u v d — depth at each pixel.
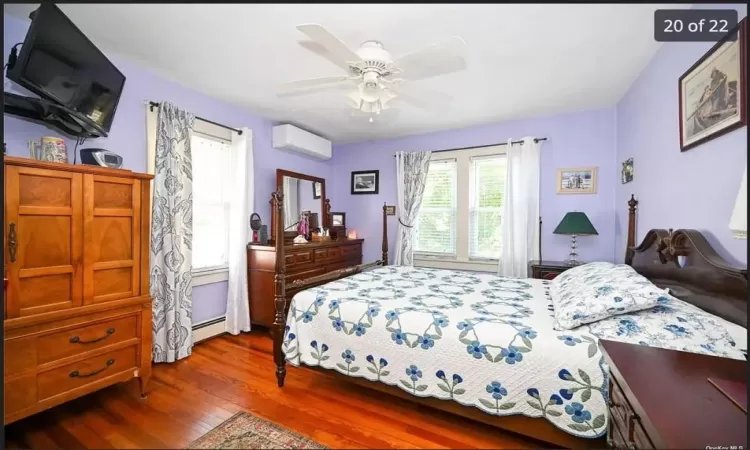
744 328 1.27
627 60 2.25
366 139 4.54
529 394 1.46
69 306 1.71
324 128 4.00
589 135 3.29
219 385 2.20
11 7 1.79
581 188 3.33
